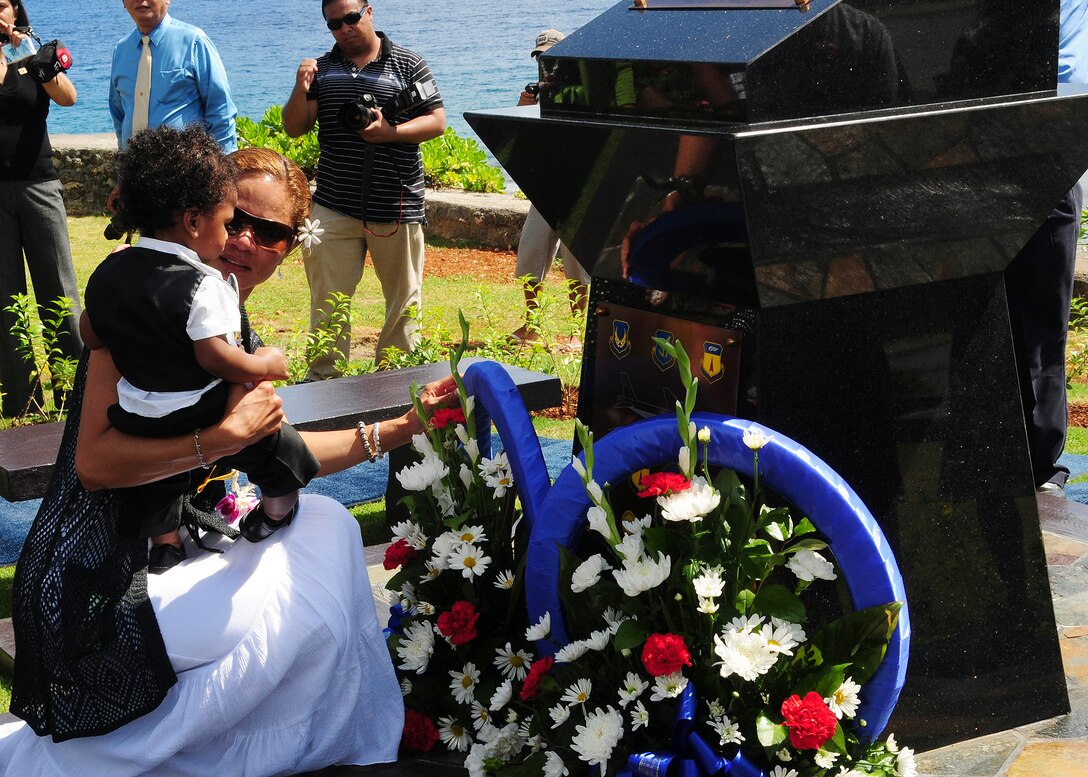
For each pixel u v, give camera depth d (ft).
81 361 8.00
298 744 7.88
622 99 7.93
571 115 8.36
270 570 7.84
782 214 7.17
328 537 8.20
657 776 6.82
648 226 7.96
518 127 8.48
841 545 7.18
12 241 19.60
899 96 7.48
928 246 7.85
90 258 34.73
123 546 7.47
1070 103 7.86
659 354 8.41
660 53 7.60
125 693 7.36
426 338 21.17
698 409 8.18
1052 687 8.82
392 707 8.52
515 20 177.06
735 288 7.62
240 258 8.44
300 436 8.03
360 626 8.35
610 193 8.10
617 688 7.48
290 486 7.86
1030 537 8.70
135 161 7.28
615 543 7.30
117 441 7.25
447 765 8.38
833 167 7.21
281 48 163.63
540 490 8.27
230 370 7.23
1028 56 7.89
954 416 8.32
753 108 7.03
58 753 7.74
